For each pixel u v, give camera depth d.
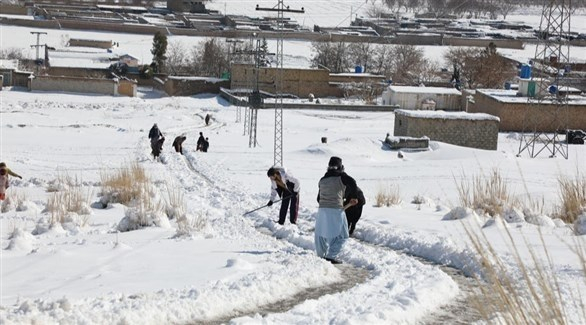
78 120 84.38
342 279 13.19
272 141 70.12
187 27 187.38
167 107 105.81
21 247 15.31
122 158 47.84
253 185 34.81
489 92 100.88
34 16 196.38
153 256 14.42
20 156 47.09
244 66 120.69
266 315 10.52
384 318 10.32
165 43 134.25
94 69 128.75
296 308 10.77
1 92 110.88
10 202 25.42
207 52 142.12
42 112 91.62
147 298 10.51
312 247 17.30
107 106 102.94
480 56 137.75
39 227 19.06
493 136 74.31
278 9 55.41
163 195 27.33
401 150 62.56
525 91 97.75
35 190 30.67
